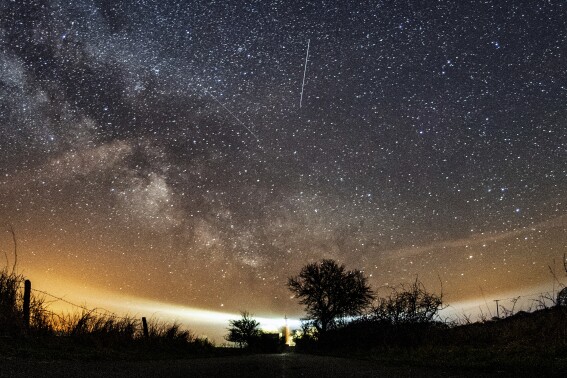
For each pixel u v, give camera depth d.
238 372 4.71
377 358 8.22
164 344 11.17
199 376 4.10
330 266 26.48
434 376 4.03
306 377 4.08
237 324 26.48
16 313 6.09
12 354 4.79
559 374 3.82
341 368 5.38
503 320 8.59
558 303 6.50
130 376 3.75
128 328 9.70
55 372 3.62
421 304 10.24
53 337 6.67
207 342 14.89
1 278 6.25
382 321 11.28
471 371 4.48
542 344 5.55
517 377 3.77
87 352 6.42
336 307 25.64
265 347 26.12
